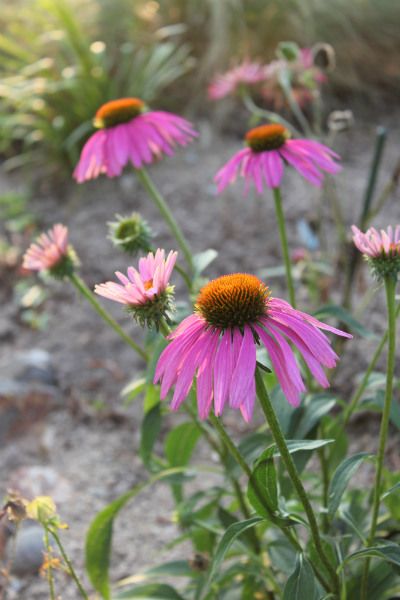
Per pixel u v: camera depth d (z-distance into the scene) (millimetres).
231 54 1676
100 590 706
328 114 1637
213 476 950
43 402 1041
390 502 646
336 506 568
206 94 1656
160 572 721
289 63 913
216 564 538
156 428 691
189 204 1397
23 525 878
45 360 1102
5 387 1040
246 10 1744
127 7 1746
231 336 510
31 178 1562
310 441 539
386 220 1268
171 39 1749
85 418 1037
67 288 1254
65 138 1550
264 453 525
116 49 1706
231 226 1324
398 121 1656
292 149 694
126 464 976
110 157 745
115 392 1073
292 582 546
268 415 514
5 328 1198
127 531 895
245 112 1640
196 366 510
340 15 1740
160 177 1484
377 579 641
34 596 820
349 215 1281
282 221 688
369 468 911
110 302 1226
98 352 1137
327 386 499
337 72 1690
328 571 570
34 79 1637
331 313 695
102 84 1555
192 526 762
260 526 714
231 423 997
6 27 1791
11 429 1016
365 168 1454
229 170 710
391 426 939
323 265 940
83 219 1408
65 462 982
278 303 522
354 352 1033
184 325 524
